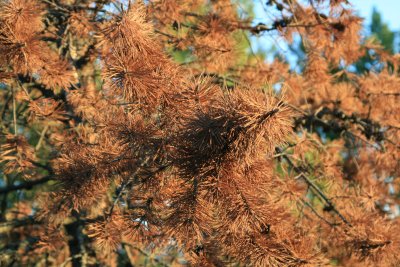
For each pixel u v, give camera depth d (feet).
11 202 40.75
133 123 16.66
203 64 29.60
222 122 14.46
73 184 18.92
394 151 32.07
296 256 17.26
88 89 24.18
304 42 32.76
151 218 17.98
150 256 31.37
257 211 16.10
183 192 16.35
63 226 30.35
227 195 15.92
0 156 22.91
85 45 28.78
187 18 31.27
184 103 16.79
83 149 19.74
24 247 35.24
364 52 35.40
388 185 33.78
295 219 23.68
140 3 18.20
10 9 20.34
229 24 30.40
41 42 22.03
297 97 33.99
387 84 33.45
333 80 35.68
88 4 27.61
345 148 34.96
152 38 17.80
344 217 27.22
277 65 33.35
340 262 28.35
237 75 32.68
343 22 31.99
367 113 34.81
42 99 23.77
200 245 19.38
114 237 20.06
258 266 17.02
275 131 14.15
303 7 31.76
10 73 22.39
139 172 18.04
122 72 16.57
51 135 28.30
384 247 23.22
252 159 15.24
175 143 16.08
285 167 27.78
